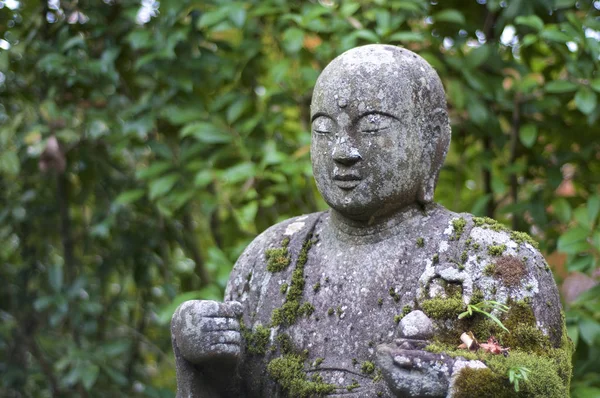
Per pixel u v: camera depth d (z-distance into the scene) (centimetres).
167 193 494
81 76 504
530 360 282
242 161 507
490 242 308
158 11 511
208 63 499
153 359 658
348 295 313
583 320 434
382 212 316
